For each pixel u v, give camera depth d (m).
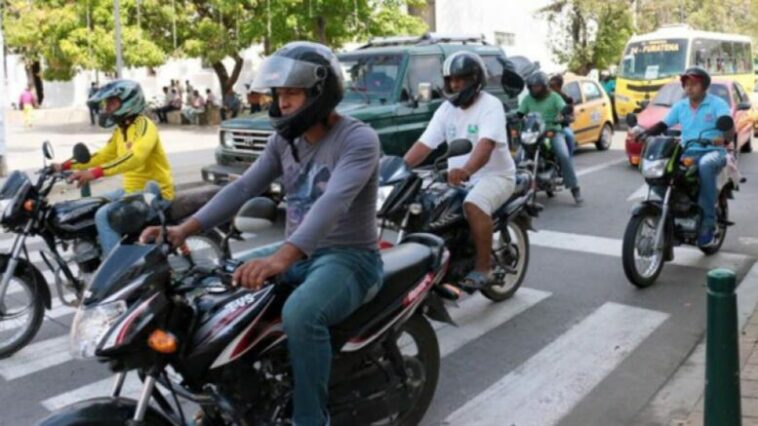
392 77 10.31
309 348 3.12
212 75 35.72
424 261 3.83
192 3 23.44
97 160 5.93
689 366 5.16
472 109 5.60
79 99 38.94
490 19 31.25
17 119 31.83
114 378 5.04
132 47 21.62
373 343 3.57
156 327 2.90
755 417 4.10
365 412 3.67
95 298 2.88
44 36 22.67
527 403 4.64
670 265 7.55
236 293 3.18
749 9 38.12
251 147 9.77
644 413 4.48
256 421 3.25
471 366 5.20
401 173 5.02
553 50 31.61
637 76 23.25
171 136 22.67
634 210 6.73
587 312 6.25
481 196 5.52
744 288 6.75
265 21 20.91
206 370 3.08
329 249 3.32
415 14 30.45
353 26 20.19
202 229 3.33
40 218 5.33
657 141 6.82
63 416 2.88
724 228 7.84
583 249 8.23
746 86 26.41
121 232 3.22
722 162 6.96
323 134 3.29
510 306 6.40
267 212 3.39
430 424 4.38
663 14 33.09
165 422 3.09
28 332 5.47
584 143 16.53
